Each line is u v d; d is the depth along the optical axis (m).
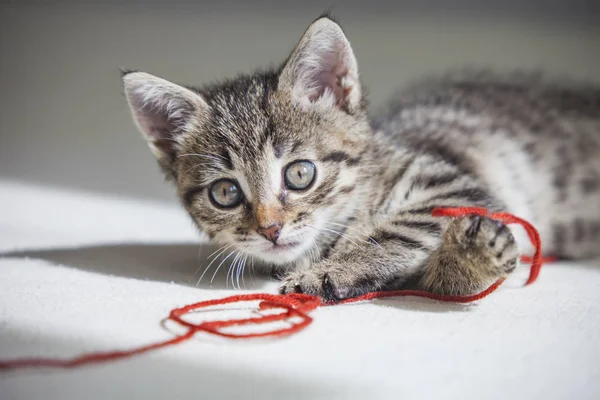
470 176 0.40
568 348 0.29
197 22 1.18
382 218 0.38
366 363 0.28
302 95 0.38
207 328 0.30
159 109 0.40
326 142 0.38
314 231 0.37
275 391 0.27
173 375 0.27
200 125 0.39
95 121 0.82
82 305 0.33
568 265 0.41
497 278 0.34
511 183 0.43
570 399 0.26
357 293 0.35
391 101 0.55
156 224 0.49
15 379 0.27
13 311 0.32
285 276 0.37
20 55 1.04
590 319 0.31
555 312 0.32
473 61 0.84
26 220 0.49
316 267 0.36
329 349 0.29
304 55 0.38
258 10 1.25
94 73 0.97
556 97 0.49
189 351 0.29
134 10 1.27
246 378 0.27
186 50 0.97
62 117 0.83
